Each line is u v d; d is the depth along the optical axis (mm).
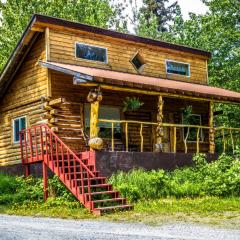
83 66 21516
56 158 17203
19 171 21891
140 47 24422
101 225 12070
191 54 26859
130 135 23016
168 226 11625
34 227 11898
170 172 19844
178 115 25359
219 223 11914
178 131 25344
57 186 17281
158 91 19719
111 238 9906
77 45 21766
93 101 17859
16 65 22391
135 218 13227
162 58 25391
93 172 17016
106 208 14445
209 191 17781
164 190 17234
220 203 15609
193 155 21266
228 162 19469
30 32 20859
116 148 21844
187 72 26641
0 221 13336
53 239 10023
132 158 18641
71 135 20516
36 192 17828
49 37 20781
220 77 33875
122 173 17469
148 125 24016
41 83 20969
